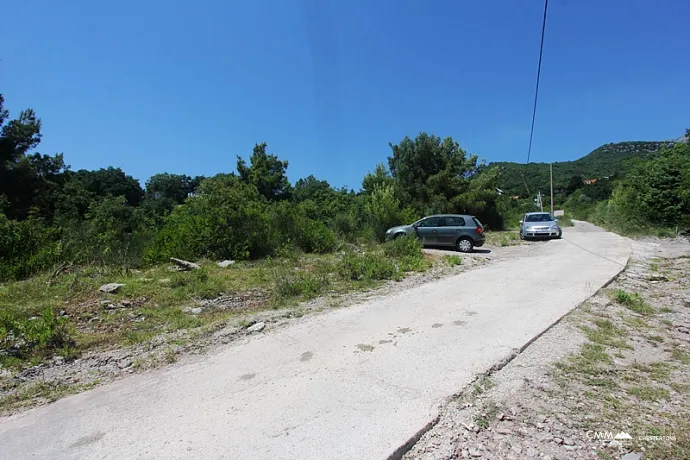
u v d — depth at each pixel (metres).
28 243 10.73
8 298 7.10
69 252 11.01
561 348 4.45
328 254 14.30
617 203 27.59
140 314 6.34
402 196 28.56
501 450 2.64
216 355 4.52
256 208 13.63
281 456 2.55
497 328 5.06
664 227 19.28
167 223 16.53
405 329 5.16
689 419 2.97
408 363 4.03
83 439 2.87
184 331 5.47
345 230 19.80
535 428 2.89
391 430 2.82
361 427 2.87
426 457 2.59
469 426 2.92
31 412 3.33
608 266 9.78
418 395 3.34
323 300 7.10
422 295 7.13
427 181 28.92
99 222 15.77
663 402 3.25
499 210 30.86
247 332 5.31
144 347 4.87
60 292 7.51
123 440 2.83
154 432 2.92
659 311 5.96
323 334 5.08
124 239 13.74
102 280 8.67
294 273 9.49
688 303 6.42
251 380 3.78
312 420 2.99
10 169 22.56
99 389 3.75
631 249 13.72
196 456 2.59
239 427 2.93
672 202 19.25
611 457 2.54
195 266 10.54
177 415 3.16
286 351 4.52
